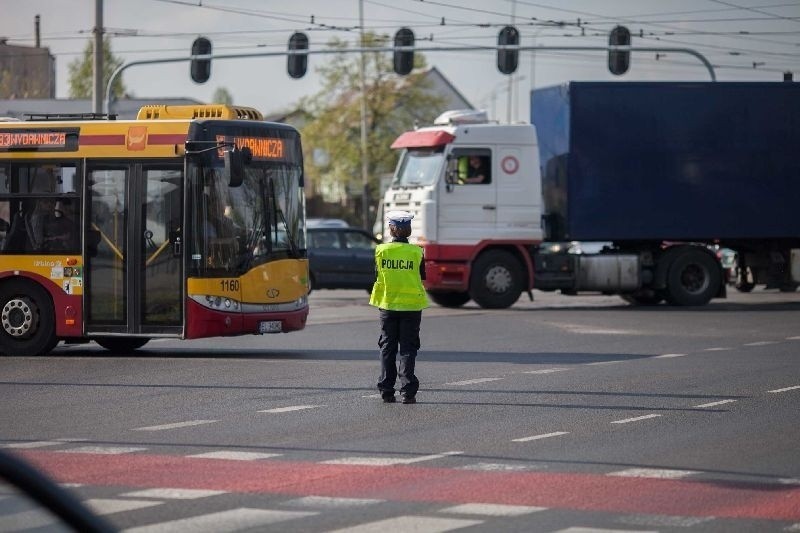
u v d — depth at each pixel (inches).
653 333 3125.0
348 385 2049.7
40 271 2573.8
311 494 1142.3
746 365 2370.8
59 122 2600.9
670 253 4128.9
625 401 1841.8
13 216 2596.0
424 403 1823.3
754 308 4087.1
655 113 4050.2
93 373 2241.6
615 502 1107.9
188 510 1066.7
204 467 1288.1
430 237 3929.6
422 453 1378.0
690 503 1104.8
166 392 1953.7
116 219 2551.7
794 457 1355.8
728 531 991.0
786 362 2428.6
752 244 4274.1
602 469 1278.3
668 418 1664.6
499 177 3969.0
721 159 4097.0
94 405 1800.0
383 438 1489.9
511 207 3978.8
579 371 2267.5
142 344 2822.3
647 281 4119.1
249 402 1831.9
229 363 2426.2
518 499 1119.6
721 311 3941.9
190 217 2506.2
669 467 1289.4
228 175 2509.8
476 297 3973.9
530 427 1582.2
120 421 1636.3
